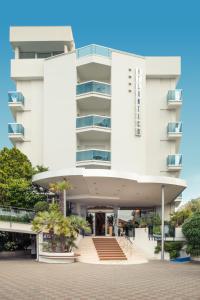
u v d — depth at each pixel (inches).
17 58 1845.5
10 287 587.2
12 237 1455.5
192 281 676.7
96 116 1577.3
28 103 1736.0
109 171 1131.3
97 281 663.8
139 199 1529.3
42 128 1712.6
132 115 1626.5
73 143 1590.8
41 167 1508.4
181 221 1326.3
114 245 1243.8
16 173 1433.3
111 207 1614.2
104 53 1630.2
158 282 658.8
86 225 1122.7
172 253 1206.9
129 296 508.7
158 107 1728.6
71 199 1417.3
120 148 1593.3
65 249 1092.5
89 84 1593.3
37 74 1720.0
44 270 853.2
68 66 1641.2
